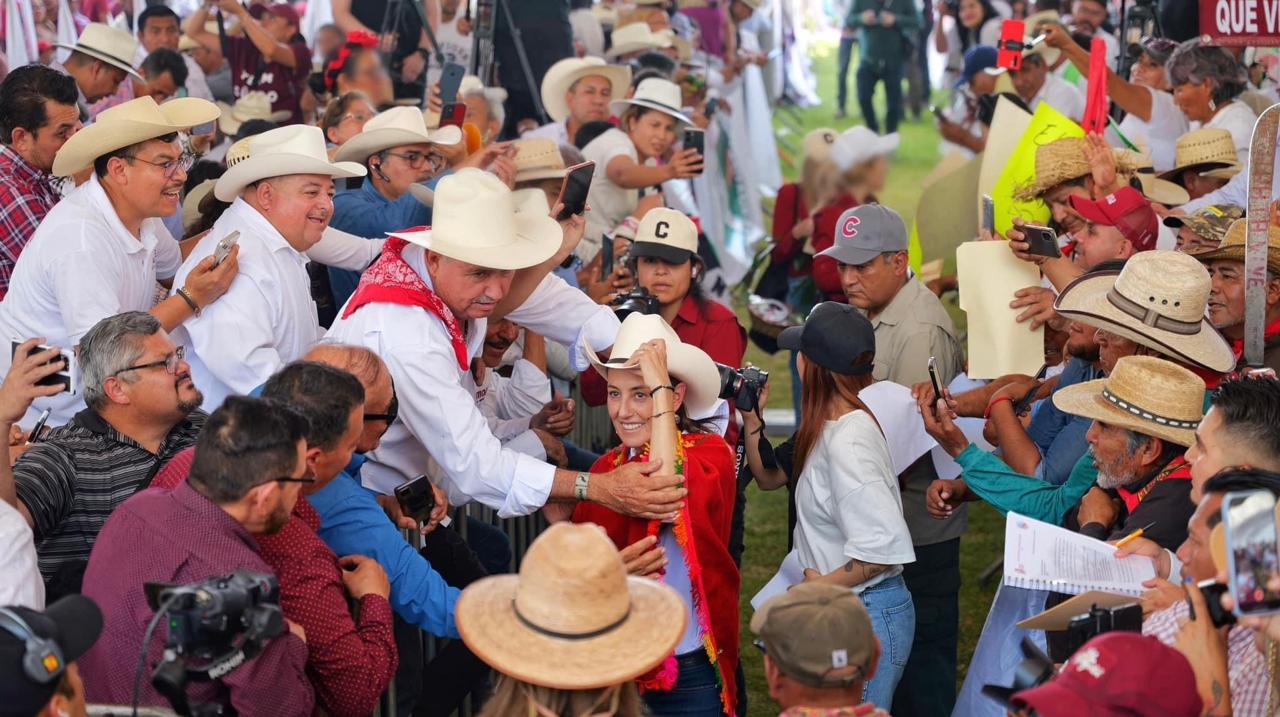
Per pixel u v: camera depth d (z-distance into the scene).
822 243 7.83
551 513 4.18
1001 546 7.10
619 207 7.66
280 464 2.73
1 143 4.91
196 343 4.07
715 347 5.29
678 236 5.17
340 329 3.85
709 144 10.90
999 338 4.64
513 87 9.30
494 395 4.79
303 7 10.74
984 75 10.03
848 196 8.01
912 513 4.50
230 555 2.71
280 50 8.84
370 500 3.33
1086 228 4.63
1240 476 2.64
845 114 18.56
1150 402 3.38
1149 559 3.19
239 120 8.49
